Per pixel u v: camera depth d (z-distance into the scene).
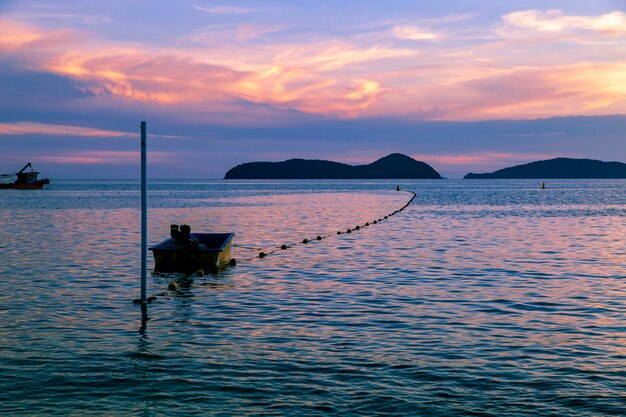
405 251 35.47
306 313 19.20
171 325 17.67
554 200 116.12
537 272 27.27
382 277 26.09
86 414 11.25
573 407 11.56
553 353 14.84
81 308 19.92
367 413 11.30
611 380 12.98
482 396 12.08
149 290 23.27
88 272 27.38
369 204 99.19
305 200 115.69
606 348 15.26
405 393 12.23
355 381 12.90
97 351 14.99
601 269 28.19
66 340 15.96
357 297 21.73
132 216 67.75
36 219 62.31
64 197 130.12
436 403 11.73
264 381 12.91
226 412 11.35
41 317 18.55
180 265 28.30
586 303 20.56
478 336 16.38
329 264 30.34
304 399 11.94
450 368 13.70
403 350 15.08
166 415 11.23
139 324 17.80
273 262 31.28
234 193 162.88
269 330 17.06
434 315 18.81
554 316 18.67
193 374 13.33
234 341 15.93
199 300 21.36
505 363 14.06
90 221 59.69
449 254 33.91
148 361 14.21
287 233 47.75
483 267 28.81
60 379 13.01
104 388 12.52
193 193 162.75
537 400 11.89
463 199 120.94
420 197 132.50
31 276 26.17
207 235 33.81
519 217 67.00
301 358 14.44
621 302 20.73
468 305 20.25
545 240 41.66
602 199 121.31
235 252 35.62
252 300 21.33
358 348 15.26
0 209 81.62
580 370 13.59
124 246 37.56
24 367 13.74
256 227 53.78
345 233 47.44
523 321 18.03
